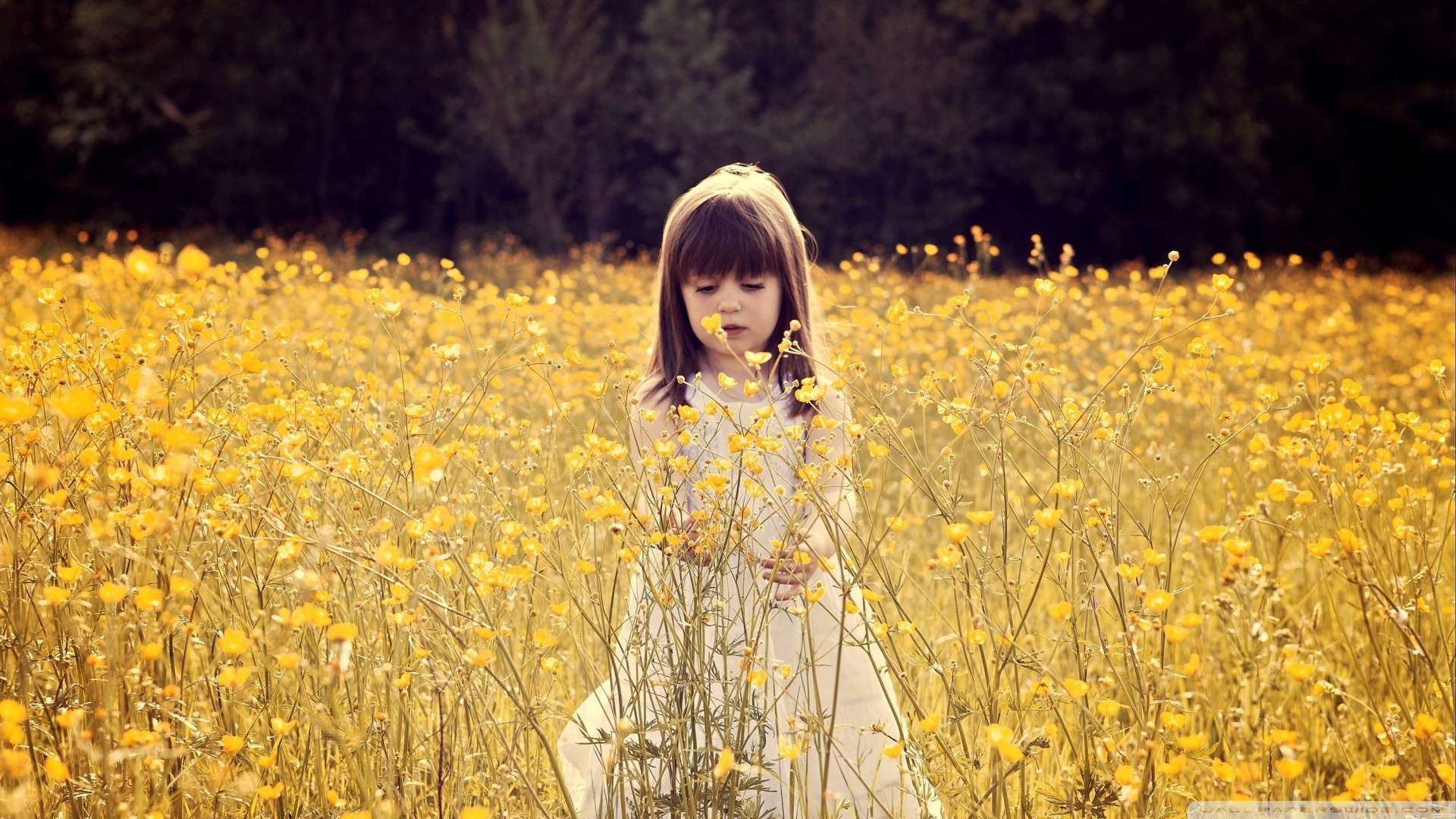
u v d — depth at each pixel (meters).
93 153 23.17
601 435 3.63
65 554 1.97
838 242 22.64
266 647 1.86
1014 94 23.92
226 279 3.76
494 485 2.18
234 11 22.48
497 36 21.64
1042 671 1.73
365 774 1.80
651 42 22.59
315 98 23.11
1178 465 4.00
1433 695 2.07
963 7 22.97
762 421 1.91
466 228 22.06
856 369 2.09
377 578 1.85
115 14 22.36
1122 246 24.58
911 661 2.29
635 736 1.88
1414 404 4.86
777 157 22.14
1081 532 1.96
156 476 1.60
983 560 1.92
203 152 22.73
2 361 2.57
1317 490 2.22
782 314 2.46
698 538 1.90
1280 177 25.70
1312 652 2.20
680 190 22.14
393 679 1.87
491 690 2.23
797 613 1.85
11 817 1.43
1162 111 23.88
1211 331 3.45
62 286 5.52
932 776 1.90
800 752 1.77
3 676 1.95
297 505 2.06
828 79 22.97
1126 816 1.73
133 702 1.81
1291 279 11.52
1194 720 2.47
